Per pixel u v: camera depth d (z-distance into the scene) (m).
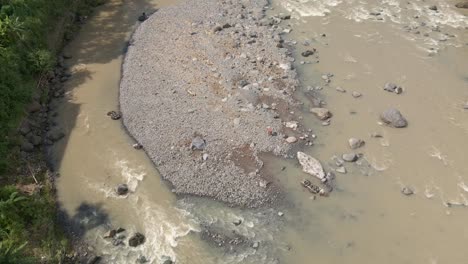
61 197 18.16
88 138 20.61
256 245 16.38
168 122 20.84
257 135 20.17
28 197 17.23
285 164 19.17
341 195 18.08
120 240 16.58
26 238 15.88
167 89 22.59
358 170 19.03
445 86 23.05
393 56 25.02
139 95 22.41
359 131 20.72
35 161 19.28
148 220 17.28
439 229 16.89
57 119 21.50
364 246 16.38
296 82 23.17
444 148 19.89
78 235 16.81
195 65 23.94
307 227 16.98
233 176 18.58
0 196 16.70
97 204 17.89
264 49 25.16
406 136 20.47
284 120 21.09
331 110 21.75
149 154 19.70
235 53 24.77
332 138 20.39
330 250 16.25
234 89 22.39
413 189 18.28
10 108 20.23
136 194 18.22
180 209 17.64
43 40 24.23
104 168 19.28
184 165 19.06
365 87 23.05
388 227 16.98
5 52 21.36
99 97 22.75
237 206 17.67
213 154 19.39
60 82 23.61
